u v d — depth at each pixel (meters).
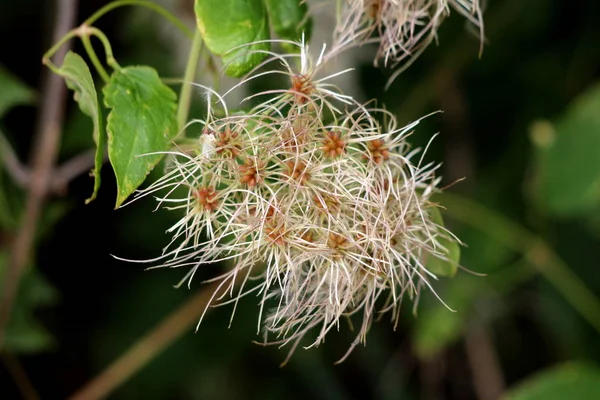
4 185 0.71
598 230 0.76
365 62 0.77
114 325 0.81
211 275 0.81
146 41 0.76
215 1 0.54
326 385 0.84
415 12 0.57
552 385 0.69
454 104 0.85
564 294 0.82
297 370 0.84
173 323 0.72
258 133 0.53
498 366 0.86
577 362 0.76
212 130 0.52
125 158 0.52
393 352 0.87
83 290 0.82
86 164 0.69
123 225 0.81
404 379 0.87
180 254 0.70
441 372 0.88
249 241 0.55
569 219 0.80
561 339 0.82
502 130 0.86
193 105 0.66
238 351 0.81
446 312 0.77
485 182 0.83
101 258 0.82
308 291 0.54
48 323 0.81
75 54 0.53
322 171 0.53
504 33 0.83
